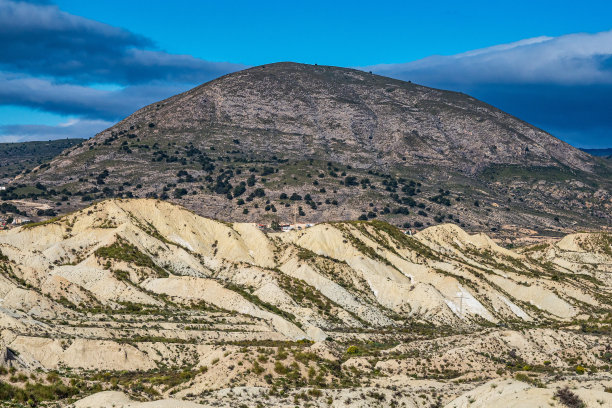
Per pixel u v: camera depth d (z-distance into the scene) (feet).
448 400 447.42
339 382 484.33
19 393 435.94
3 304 605.31
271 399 435.94
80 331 573.33
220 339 602.03
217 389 456.04
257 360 489.26
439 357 551.59
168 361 540.93
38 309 611.88
